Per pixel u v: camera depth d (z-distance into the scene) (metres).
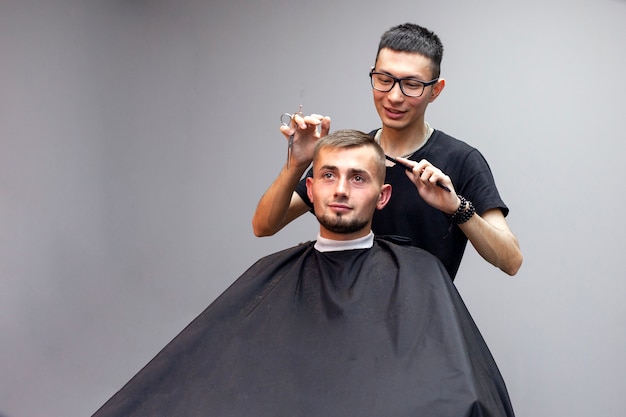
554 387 4.08
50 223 4.44
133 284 4.47
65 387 4.43
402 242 2.28
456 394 1.78
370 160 2.14
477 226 2.37
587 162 4.05
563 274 4.08
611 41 4.03
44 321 4.44
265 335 2.01
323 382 1.88
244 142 4.39
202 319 2.09
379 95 2.51
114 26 4.45
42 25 4.42
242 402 1.90
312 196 2.20
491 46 4.11
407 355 1.87
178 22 4.44
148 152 4.46
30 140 4.43
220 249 4.42
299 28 4.32
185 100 4.44
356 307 2.01
